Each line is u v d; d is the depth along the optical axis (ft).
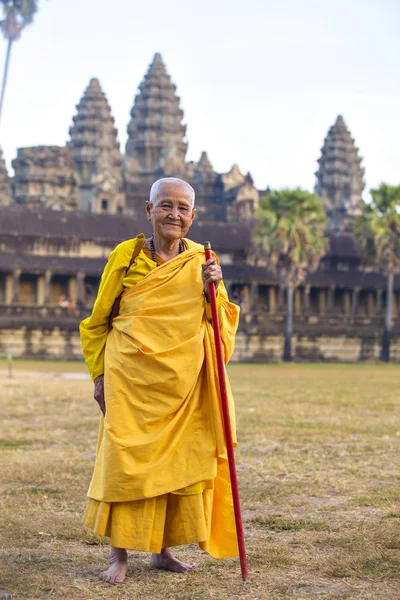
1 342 253.44
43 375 147.54
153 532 24.75
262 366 226.38
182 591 23.84
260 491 37.45
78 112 480.23
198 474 24.77
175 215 25.75
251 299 303.68
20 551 27.71
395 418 69.82
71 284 295.69
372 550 27.58
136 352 24.72
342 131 493.77
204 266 25.40
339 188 490.49
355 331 291.79
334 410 77.10
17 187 407.44
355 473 42.19
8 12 222.07
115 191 413.80
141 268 25.73
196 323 25.07
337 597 22.99
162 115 491.31
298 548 28.30
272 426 62.59
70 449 50.88
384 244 270.05
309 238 263.08
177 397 24.80
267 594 23.41
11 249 280.92
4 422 66.13
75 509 33.76
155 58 497.46
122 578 24.84
